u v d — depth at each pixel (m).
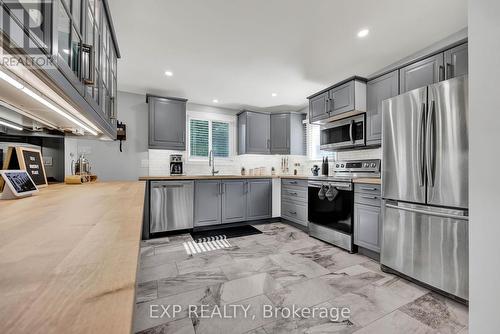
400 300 1.66
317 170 4.03
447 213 1.68
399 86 2.47
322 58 2.59
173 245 2.80
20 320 0.25
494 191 1.04
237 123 4.71
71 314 0.27
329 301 1.64
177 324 1.40
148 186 3.09
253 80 3.21
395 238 2.02
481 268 1.09
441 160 1.71
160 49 2.39
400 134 1.99
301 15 1.88
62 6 0.87
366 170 2.97
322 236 2.97
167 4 1.75
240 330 1.35
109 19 1.68
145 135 3.80
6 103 1.21
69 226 0.66
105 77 1.67
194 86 3.45
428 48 2.37
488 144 1.06
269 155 4.83
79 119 1.50
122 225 0.67
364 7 1.78
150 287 1.82
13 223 0.69
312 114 3.46
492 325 1.05
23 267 0.39
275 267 2.18
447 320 1.45
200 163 4.30
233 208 3.67
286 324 1.40
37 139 2.16
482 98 1.08
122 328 0.25
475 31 1.10
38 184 1.68
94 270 0.39
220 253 2.54
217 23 1.98
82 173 2.37
